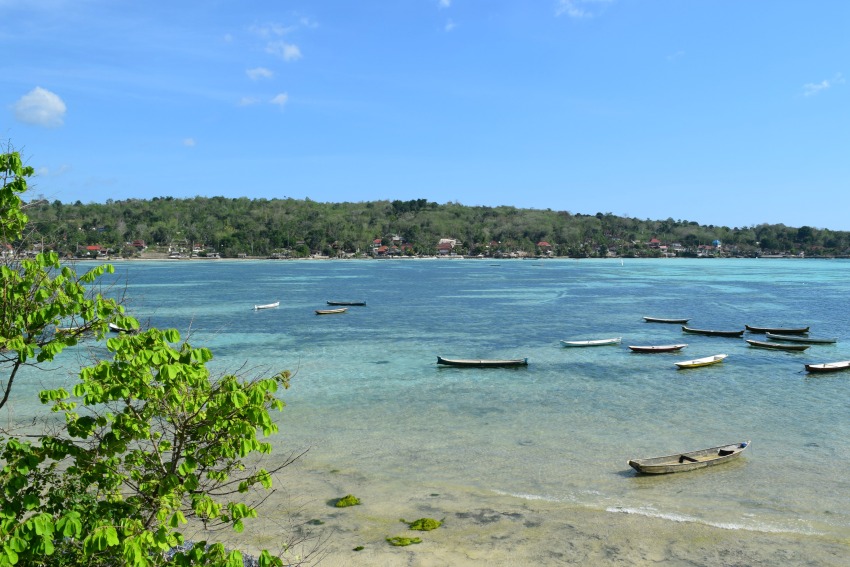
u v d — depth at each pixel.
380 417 31.91
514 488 22.64
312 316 77.50
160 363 9.05
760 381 40.16
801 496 21.69
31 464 8.97
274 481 23.36
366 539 18.86
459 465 24.97
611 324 69.50
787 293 111.81
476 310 84.38
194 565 9.23
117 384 9.07
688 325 69.50
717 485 22.72
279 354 50.66
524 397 35.97
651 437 28.33
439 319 74.31
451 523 19.91
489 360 45.03
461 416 32.00
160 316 76.94
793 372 43.03
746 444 26.09
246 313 80.69
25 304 9.59
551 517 20.27
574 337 59.81
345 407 33.84
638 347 51.22
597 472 24.09
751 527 19.44
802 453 26.06
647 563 17.41
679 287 126.81
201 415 9.42
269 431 9.49
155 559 9.34
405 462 25.34
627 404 34.28
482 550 18.19
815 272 188.12
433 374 42.47
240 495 21.91
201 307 87.81
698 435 28.62
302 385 39.19
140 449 10.05
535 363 46.41
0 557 7.33
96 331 9.89
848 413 32.38
